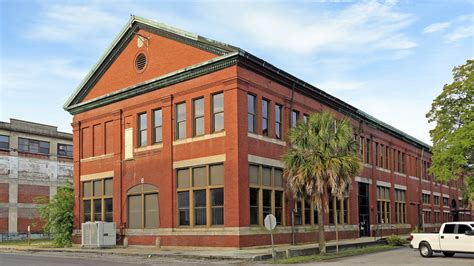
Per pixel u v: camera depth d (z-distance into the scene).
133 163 35.69
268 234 30.70
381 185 49.12
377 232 46.59
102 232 34.88
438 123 41.62
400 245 36.94
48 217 40.44
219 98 30.80
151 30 35.22
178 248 31.42
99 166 38.53
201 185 31.09
